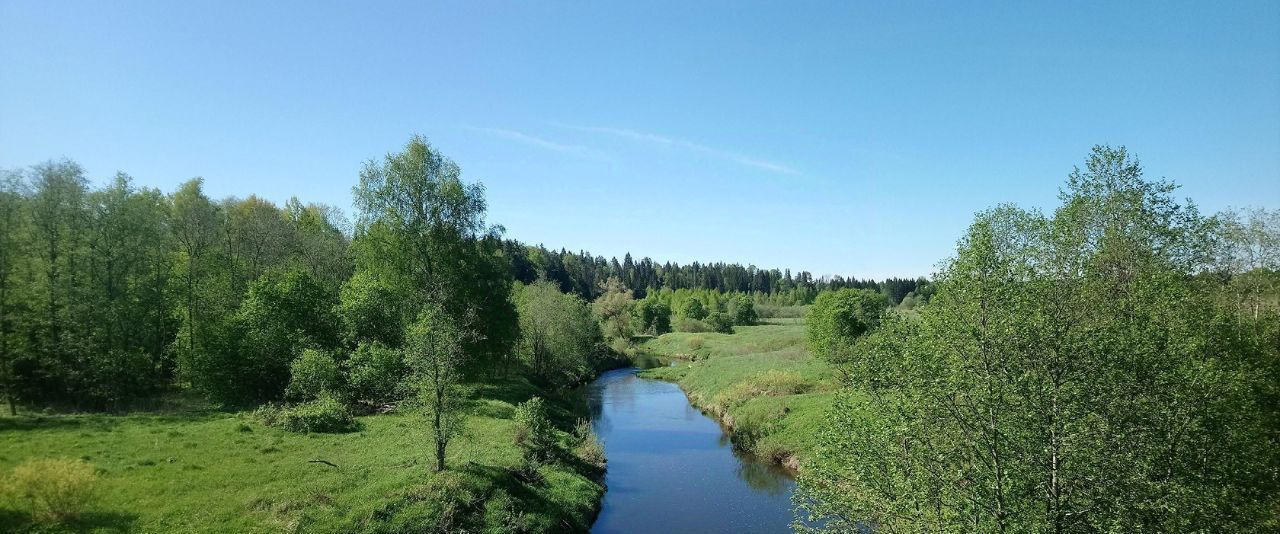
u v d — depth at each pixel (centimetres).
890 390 1585
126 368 3622
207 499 1973
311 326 4116
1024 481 1354
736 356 7362
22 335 3412
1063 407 1361
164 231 4450
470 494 2214
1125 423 1400
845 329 5453
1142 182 1859
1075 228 1834
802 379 4734
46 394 3525
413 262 4172
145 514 1836
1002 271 1438
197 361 3659
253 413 3294
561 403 5016
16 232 3434
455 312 4075
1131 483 1338
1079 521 1357
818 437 1712
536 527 2245
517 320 4844
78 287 3609
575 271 16850
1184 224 1838
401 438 2894
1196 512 1385
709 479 3189
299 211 7594
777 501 2850
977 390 1396
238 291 4794
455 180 4359
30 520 1695
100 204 3825
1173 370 1442
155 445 2548
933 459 1438
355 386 3638
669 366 8169
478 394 4362
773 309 16538
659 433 4281
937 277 1557
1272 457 1634
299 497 2016
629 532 2497
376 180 4247
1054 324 1380
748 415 4103
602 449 3469
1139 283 1662
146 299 3969
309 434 2930
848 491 1594
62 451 2377
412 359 2419
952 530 1375
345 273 6088
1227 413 1511
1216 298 1989
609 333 10431
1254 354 1856
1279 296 2198
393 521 1952
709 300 15412
